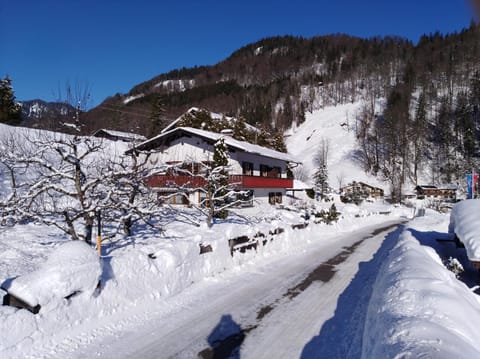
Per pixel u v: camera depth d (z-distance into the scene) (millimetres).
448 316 3979
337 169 72312
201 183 16484
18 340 4426
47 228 10359
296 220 17984
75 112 7527
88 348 4812
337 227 21750
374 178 68125
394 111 80062
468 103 79125
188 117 42562
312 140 92125
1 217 6562
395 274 6195
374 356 3510
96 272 5496
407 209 44656
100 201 7223
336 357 4816
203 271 8570
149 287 6734
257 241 11719
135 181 7961
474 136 68688
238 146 24062
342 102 114875
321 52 196000
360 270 10422
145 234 10211
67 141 7785
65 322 5047
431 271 6023
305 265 10961
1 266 6570
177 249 7832
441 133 72125
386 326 3951
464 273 10062
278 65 197250
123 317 5832
